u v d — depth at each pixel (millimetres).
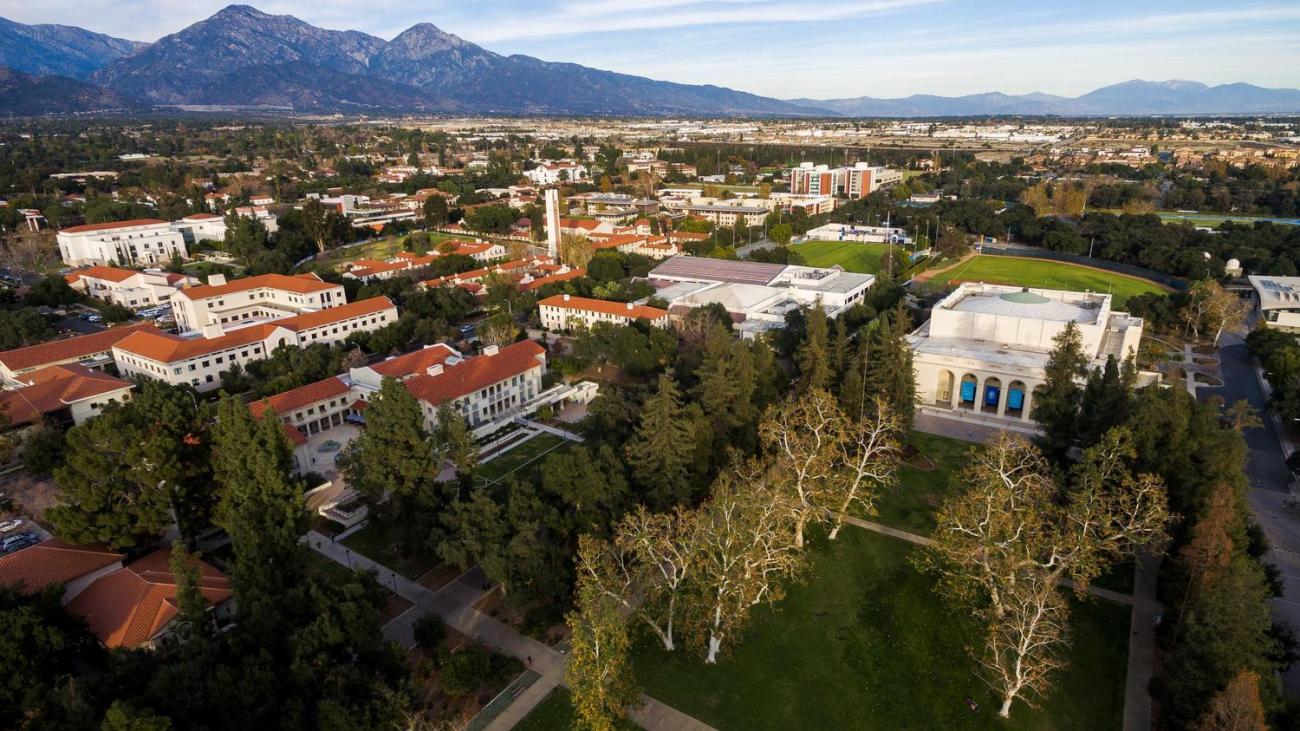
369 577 65062
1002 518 67500
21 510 95625
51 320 180250
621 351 139250
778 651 68438
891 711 61375
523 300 185625
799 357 127938
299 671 55344
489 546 71375
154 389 88250
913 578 79062
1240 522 70250
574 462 80562
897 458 101750
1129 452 78438
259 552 67188
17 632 55156
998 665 59688
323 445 114250
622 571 74000
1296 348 134000
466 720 60094
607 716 53500
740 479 88000
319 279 186125
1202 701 54656
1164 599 69312
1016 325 132875
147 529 78625
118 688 52750
